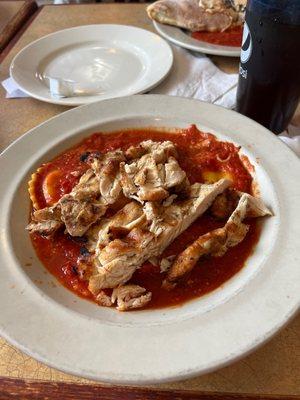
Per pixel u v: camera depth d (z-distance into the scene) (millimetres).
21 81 378
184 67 399
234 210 245
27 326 185
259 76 279
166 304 210
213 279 219
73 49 436
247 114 314
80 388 185
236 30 445
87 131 307
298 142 295
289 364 191
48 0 886
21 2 687
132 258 221
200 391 183
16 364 194
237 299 192
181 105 318
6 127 342
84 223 242
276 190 247
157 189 252
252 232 239
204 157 289
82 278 222
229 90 362
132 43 432
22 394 185
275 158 266
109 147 304
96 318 193
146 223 238
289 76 272
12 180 268
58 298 210
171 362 168
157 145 290
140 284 223
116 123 313
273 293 192
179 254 229
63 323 187
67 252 240
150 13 455
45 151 289
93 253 236
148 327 184
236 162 281
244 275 215
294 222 227
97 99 345
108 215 258
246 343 172
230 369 190
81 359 171
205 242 222
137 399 182
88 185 266
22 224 251
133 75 395
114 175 268
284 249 213
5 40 483
